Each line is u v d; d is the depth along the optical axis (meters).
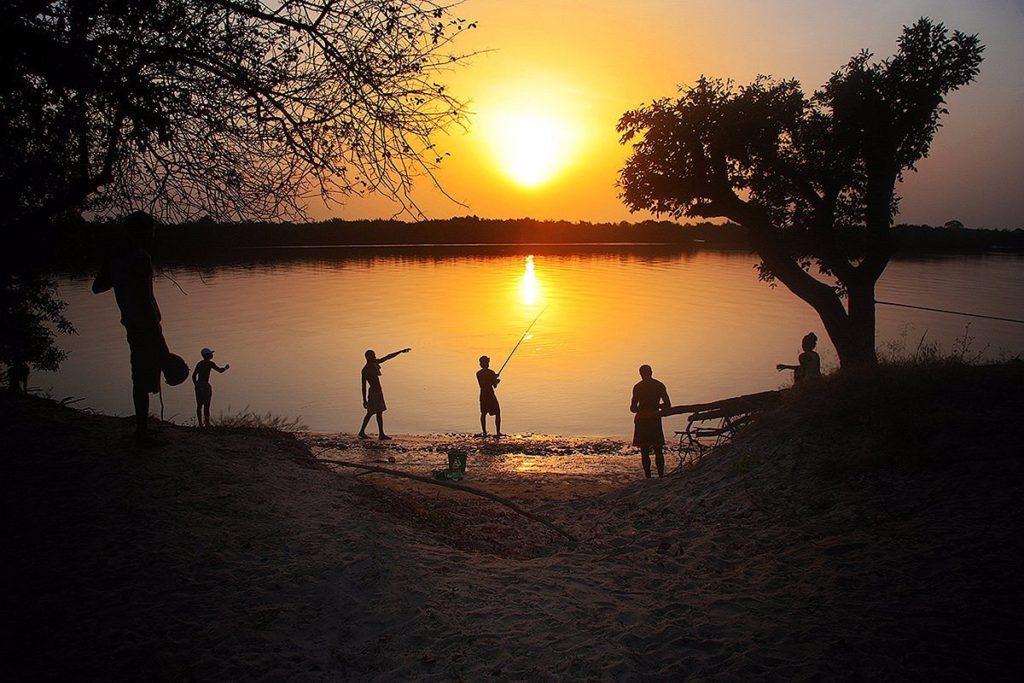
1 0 4.91
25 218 5.94
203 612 4.32
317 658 4.07
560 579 5.89
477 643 4.41
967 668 3.88
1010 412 7.74
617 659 4.27
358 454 14.12
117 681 3.60
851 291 14.87
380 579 5.12
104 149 5.64
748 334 33.97
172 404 19.30
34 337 12.52
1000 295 43.53
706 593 5.53
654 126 15.74
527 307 44.44
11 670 3.59
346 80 5.18
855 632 4.44
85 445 6.38
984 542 5.35
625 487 10.19
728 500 8.10
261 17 5.22
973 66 13.98
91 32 5.23
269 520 5.74
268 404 19.97
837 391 9.74
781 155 15.27
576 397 21.97
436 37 5.25
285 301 46.59
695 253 135.62
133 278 5.87
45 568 4.48
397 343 30.83
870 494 6.98
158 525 5.21
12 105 5.58
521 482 11.81
